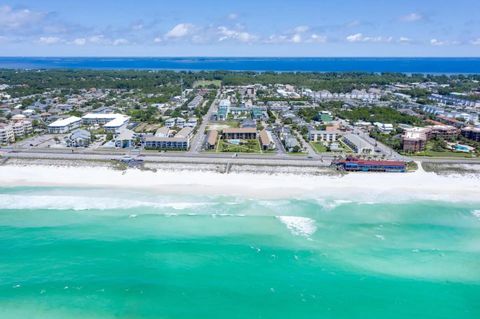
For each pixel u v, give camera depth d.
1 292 82.94
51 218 114.19
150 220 113.12
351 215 117.88
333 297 82.38
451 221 115.44
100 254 96.25
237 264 92.75
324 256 96.12
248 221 113.00
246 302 80.69
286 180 146.00
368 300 81.62
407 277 88.69
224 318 76.38
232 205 123.50
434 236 106.56
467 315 78.06
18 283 85.88
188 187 138.50
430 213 120.25
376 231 108.62
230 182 143.38
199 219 113.94
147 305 79.62
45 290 83.69
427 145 197.62
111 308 78.81
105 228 108.50
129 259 94.44
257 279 87.62
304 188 138.38
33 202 124.56
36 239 102.75
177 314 77.31
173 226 109.69
